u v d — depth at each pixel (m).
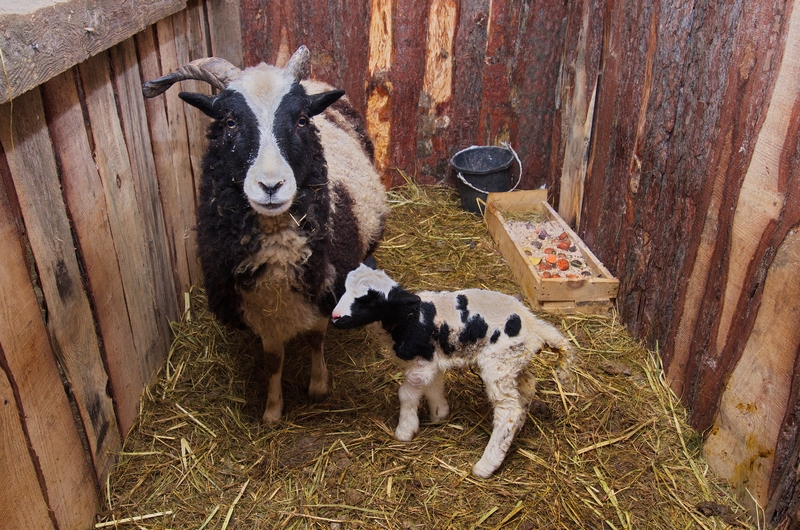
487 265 2.56
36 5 1.16
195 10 2.39
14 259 1.17
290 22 2.79
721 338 1.62
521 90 2.88
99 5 1.40
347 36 2.82
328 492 1.57
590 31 2.41
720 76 1.64
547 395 1.86
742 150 1.55
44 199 1.28
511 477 1.60
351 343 2.10
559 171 2.79
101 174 1.55
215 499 1.55
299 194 1.48
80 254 1.44
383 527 1.47
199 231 1.62
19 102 1.18
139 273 1.79
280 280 1.52
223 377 1.96
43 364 1.27
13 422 1.15
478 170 2.83
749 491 1.49
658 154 1.95
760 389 1.46
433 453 1.67
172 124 2.10
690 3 1.77
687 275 1.80
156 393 1.86
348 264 1.73
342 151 1.95
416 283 2.43
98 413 1.52
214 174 1.50
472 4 2.76
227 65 1.58
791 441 1.36
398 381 1.94
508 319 1.56
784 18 1.41
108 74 1.60
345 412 1.83
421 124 3.00
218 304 1.67
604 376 1.95
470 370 1.94
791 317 1.36
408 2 2.77
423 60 2.88
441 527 1.47
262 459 1.66
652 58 1.97
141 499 1.54
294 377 1.97
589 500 1.54
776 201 1.42
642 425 1.76
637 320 2.11
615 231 2.26
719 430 1.61
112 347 1.60
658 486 1.58
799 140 1.35
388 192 3.07
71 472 1.37
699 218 1.74
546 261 2.43
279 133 1.40
